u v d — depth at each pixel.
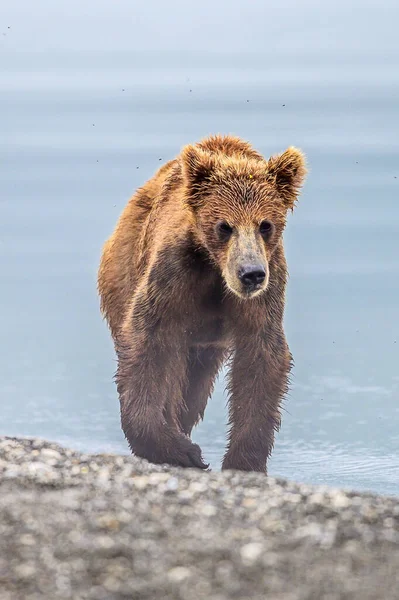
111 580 7.62
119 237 14.97
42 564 7.77
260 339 13.03
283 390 13.31
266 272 11.87
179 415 14.98
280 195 12.70
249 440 13.25
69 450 11.12
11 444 11.17
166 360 13.09
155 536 8.24
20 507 8.66
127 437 13.08
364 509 9.05
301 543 8.25
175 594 7.49
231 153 13.66
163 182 14.05
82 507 8.73
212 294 13.03
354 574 7.80
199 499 9.17
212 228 12.36
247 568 7.81
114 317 14.98
